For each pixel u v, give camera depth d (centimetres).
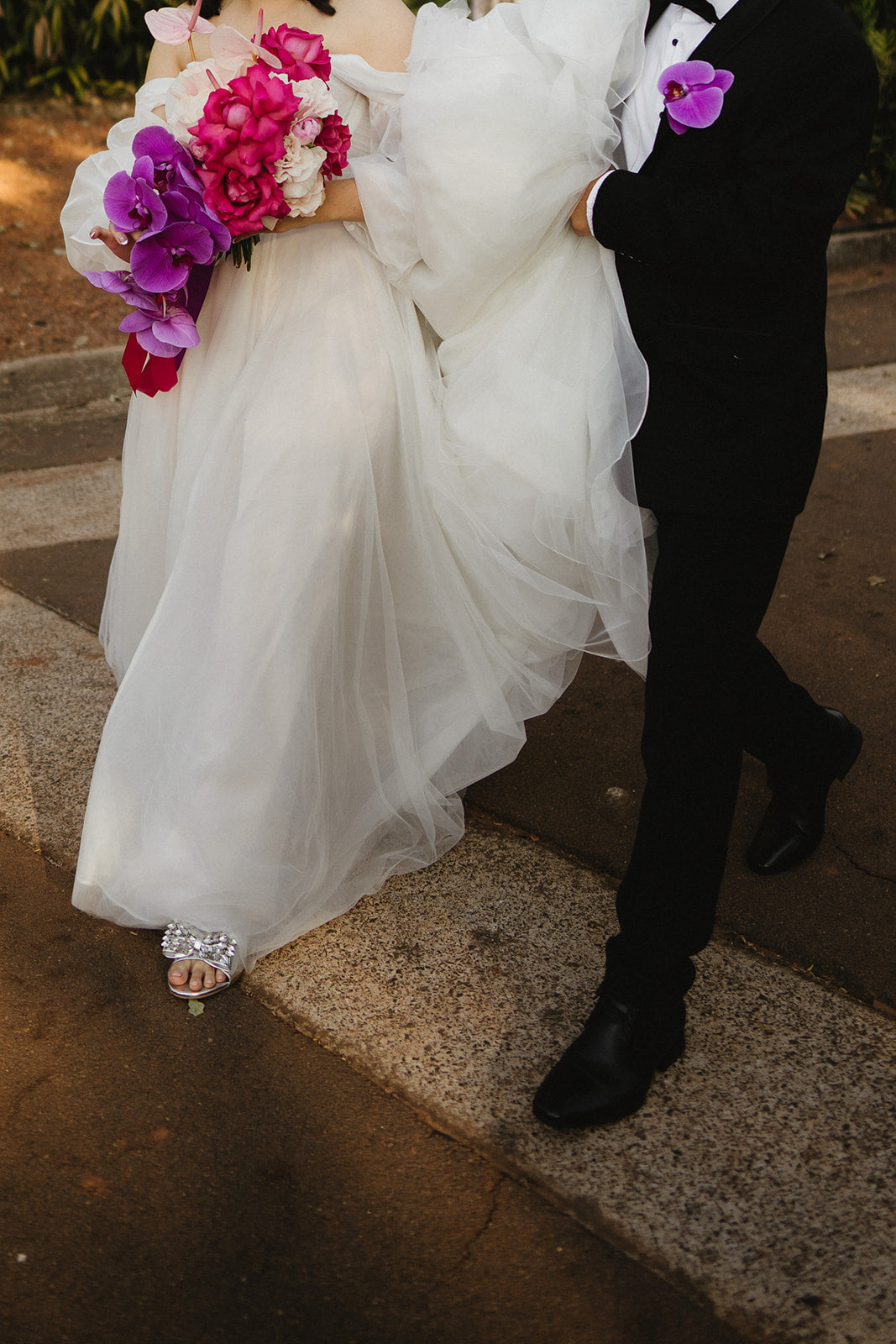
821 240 173
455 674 247
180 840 222
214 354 232
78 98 786
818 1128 196
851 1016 219
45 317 580
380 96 219
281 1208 184
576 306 204
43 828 264
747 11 171
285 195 198
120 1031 215
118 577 257
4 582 371
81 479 451
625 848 263
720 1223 181
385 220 210
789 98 168
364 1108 201
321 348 220
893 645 335
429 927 239
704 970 229
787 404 183
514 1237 180
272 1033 216
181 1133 196
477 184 193
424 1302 171
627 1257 177
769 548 187
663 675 190
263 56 197
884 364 549
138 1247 178
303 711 218
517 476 213
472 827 269
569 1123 193
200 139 192
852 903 247
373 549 226
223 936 225
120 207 194
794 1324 167
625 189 180
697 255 173
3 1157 192
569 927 239
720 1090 203
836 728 251
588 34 192
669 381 187
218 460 222
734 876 255
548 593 220
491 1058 209
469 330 216
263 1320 168
